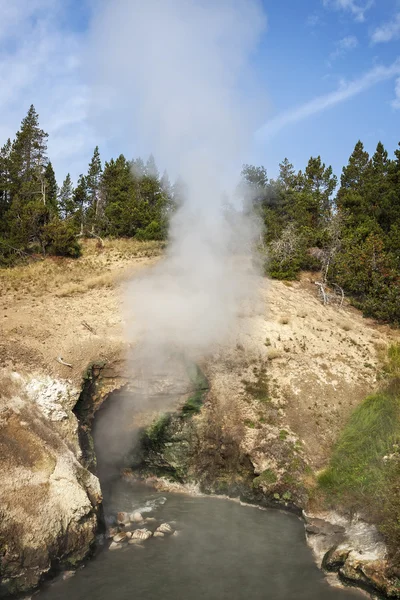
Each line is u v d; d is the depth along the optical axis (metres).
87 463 17.39
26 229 36.34
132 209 43.34
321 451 18.73
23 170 49.47
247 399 20.86
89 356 19.55
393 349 24.42
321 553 14.77
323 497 16.92
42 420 16.61
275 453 18.78
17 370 18.05
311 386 21.56
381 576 12.80
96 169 50.16
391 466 15.88
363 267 31.66
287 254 33.97
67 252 35.50
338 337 25.45
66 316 22.83
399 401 19.47
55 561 13.38
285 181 46.22
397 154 39.78
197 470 20.03
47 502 14.03
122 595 12.53
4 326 20.89
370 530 14.87
